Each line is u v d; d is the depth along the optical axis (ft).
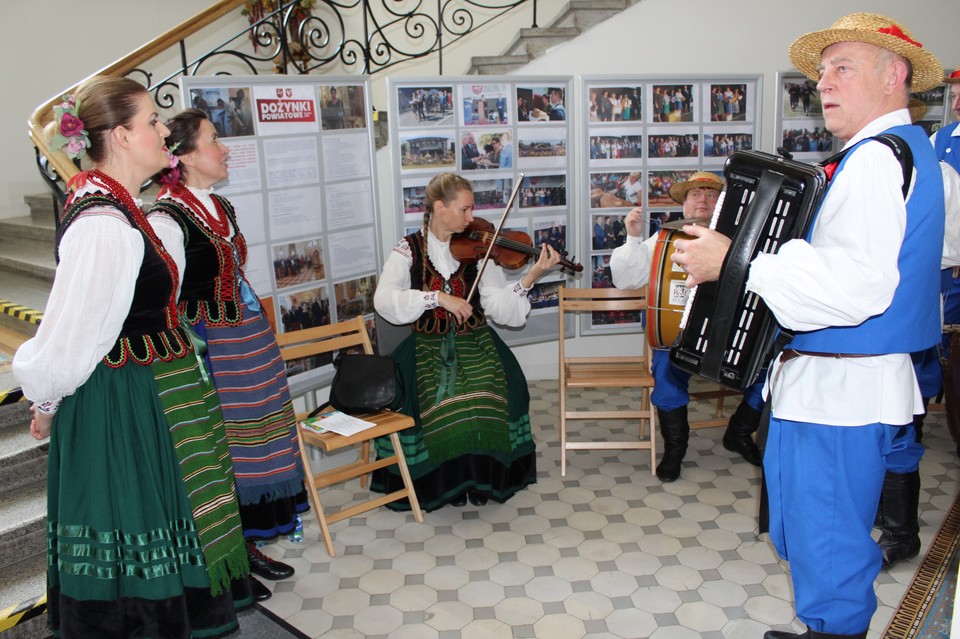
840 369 6.05
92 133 5.85
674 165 14.05
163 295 6.14
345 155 11.53
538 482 11.48
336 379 10.29
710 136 14.05
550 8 19.12
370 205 12.02
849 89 5.95
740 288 5.95
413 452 10.36
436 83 12.39
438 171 12.72
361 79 11.54
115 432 5.91
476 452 10.24
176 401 6.19
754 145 14.23
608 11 14.46
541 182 13.52
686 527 10.01
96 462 5.87
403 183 12.54
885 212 5.46
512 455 10.62
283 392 8.55
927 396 10.36
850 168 5.66
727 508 10.48
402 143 12.39
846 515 6.15
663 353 11.01
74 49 17.28
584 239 14.17
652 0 14.44
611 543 9.68
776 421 6.51
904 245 5.66
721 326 6.12
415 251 10.59
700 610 8.25
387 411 10.31
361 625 8.16
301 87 10.78
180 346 6.27
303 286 11.25
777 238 5.83
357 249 11.93
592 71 14.69
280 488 8.45
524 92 13.02
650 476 11.54
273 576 9.10
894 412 5.99
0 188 16.51
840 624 6.27
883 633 7.69
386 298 10.33
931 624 7.78
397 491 10.45
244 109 10.21
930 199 5.64
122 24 17.97
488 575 9.06
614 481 11.43
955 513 10.00
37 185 17.03
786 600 8.38
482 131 12.87
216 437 6.73
